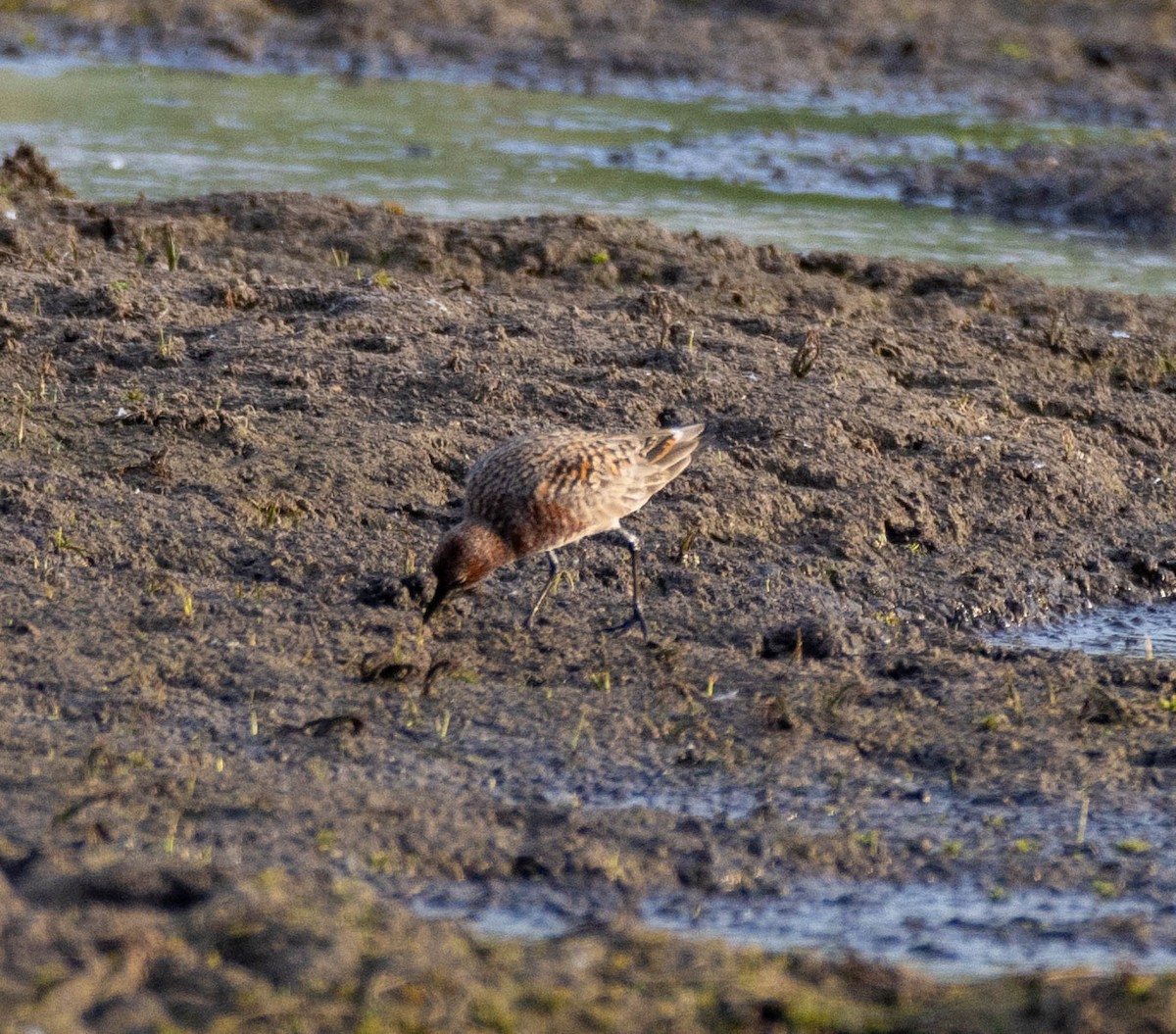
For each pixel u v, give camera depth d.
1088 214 47.66
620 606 22.08
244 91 58.84
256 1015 13.05
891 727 19.34
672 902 15.81
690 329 30.88
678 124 57.09
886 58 68.81
